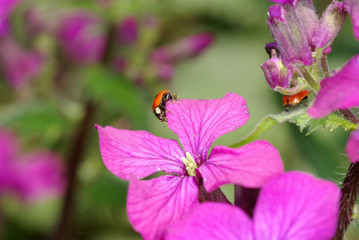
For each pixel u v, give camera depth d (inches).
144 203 6.7
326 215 6.3
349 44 10.9
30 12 11.0
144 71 10.6
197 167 7.0
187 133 7.2
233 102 7.3
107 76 10.3
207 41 10.9
